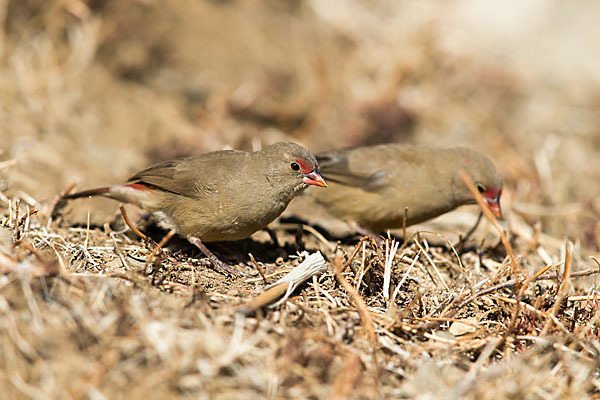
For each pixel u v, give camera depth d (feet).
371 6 84.33
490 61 81.66
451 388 28.84
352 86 73.10
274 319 31.83
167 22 70.90
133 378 26.48
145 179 38.78
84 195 40.19
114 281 32.01
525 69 81.05
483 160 45.21
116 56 65.46
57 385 25.76
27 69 58.08
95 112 58.08
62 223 41.11
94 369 26.45
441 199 45.14
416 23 80.48
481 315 36.32
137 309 29.12
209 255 38.37
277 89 70.85
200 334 28.73
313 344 30.07
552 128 72.74
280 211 39.17
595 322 34.88
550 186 60.49
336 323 32.01
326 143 66.95
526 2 88.84
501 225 48.91
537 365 29.71
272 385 27.30
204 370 26.96
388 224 46.52
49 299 29.40
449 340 32.50
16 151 48.70
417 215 45.70
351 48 79.92
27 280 29.25
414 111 69.56
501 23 86.99
